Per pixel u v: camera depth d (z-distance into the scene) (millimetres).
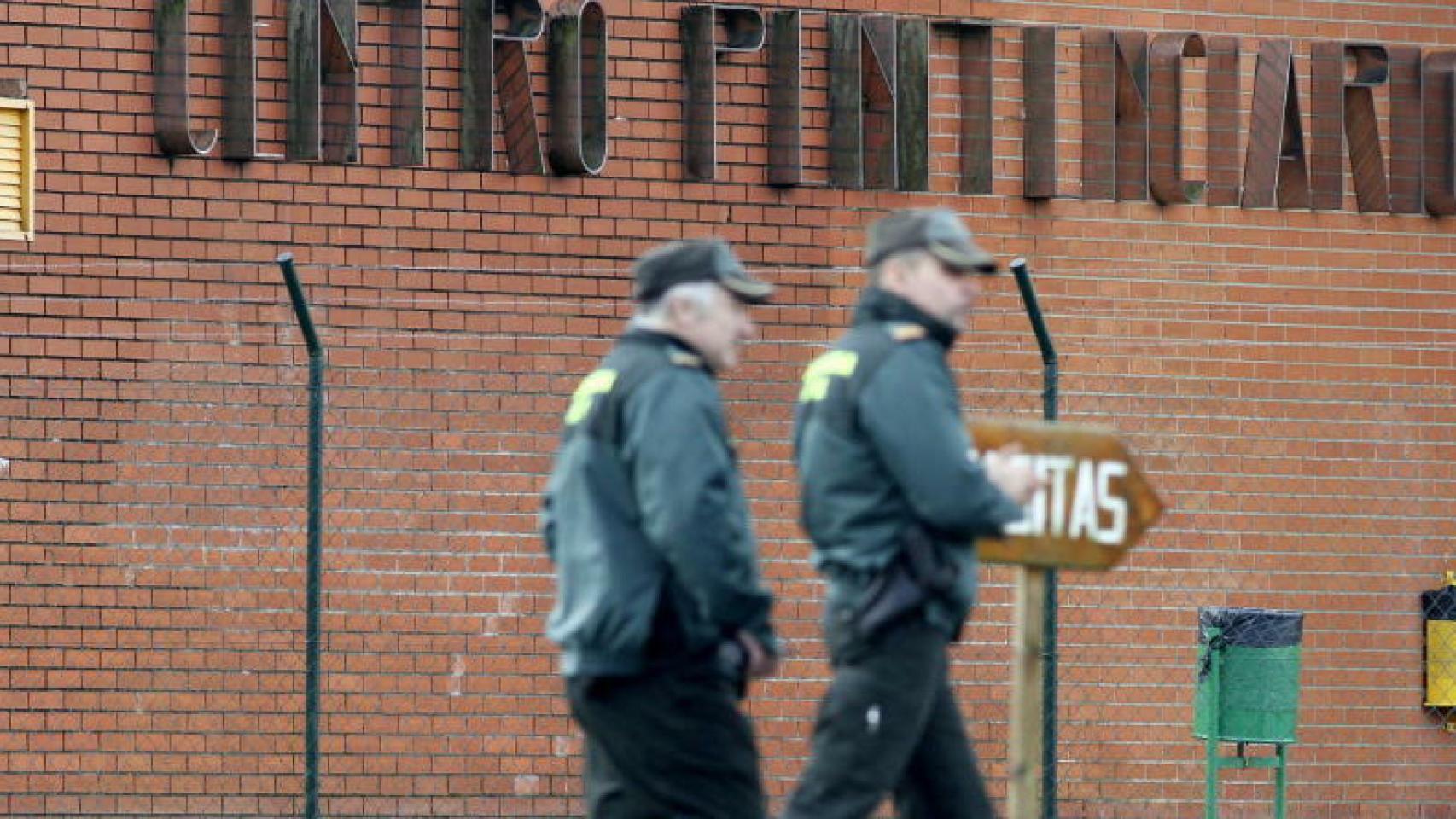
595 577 23453
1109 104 51000
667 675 23625
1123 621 49438
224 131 46156
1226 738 43688
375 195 46938
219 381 45406
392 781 45125
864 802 25453
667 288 24094
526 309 47594
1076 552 25875
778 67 49156
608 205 48312
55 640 44219
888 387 24844
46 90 45281
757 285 24344
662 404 23266
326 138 46531
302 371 46094
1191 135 52062
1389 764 50875
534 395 46281
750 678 24359
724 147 49062
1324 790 50469
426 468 45531
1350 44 52812
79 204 45375
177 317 45500
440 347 46906
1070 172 51000
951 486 24562
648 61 48656
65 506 44438
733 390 46969
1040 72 50656
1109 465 25906
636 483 23375
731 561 22984
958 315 25562
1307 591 50844
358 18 46875
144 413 45000
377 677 44969
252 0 46094
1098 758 49062
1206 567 50156
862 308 25656
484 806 45625
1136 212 51312
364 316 46531
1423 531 51625
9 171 44938
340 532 44906
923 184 49656
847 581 25578
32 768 43969
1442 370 53188
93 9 45562
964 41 50375
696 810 23688
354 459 45281
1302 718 50469
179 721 44594
